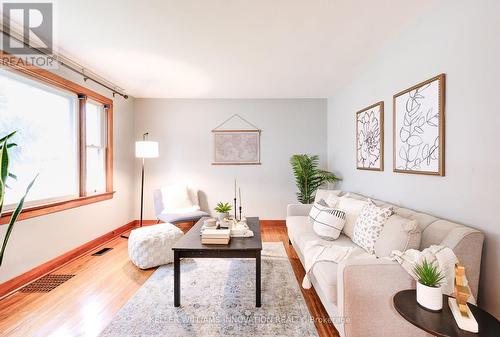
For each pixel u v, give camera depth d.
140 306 1.93
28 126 2.39
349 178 3.51
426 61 1.91
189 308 1.90
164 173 4.38
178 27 2.08
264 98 4.39
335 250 1.92
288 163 4.41
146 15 1.90
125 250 3.14
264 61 2.79
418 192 2.04
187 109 4.38
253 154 4.40
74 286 2.23
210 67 2.96
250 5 1.79
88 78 3.02
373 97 2.77
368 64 2.87
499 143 1.36
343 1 1.76
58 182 2.74
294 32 2.17
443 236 1.49
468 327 0.99
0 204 1.54
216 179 4.40
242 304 1.96
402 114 2.21
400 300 1.20
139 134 4.34
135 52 2.54
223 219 2.58
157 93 4.09
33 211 2.32
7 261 2.10
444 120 1.74
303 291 2.16
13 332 1.64
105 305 1.95
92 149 3.40
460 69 1.60
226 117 4.39
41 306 1.93
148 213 4.38
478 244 1.36
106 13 1.87
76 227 2.90
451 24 1.67
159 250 2.63
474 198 1.51
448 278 1.27
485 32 1.43
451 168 1.68
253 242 2.07
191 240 2.13
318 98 4.40
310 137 4.42
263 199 4.41
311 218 2.71
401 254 1.40
